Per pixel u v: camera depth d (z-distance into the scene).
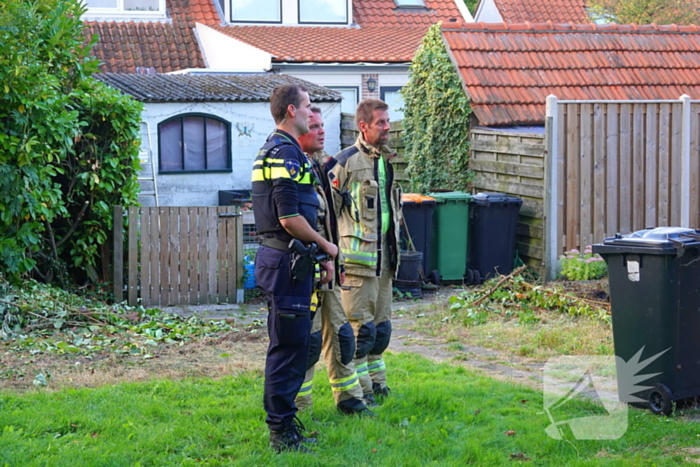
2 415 4.93
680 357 5.11
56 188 9.16
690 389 5.16
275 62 17.61
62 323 7.88
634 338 5.25
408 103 13.41
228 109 15.00
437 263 11.09
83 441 4.59
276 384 4.45
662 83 13.30
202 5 21.34
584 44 13.56
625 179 11.17
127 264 10.05
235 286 10.29
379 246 5.28
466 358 6.91
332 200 4.88
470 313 8.54
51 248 9.73
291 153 4.38
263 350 7.14
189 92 14.84
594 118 10.92
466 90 12.14
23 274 9.19
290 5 21.06
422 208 10.84
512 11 24.64
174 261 10.01
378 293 5.48
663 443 4.64
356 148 5.32
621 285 5.30
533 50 13.18
